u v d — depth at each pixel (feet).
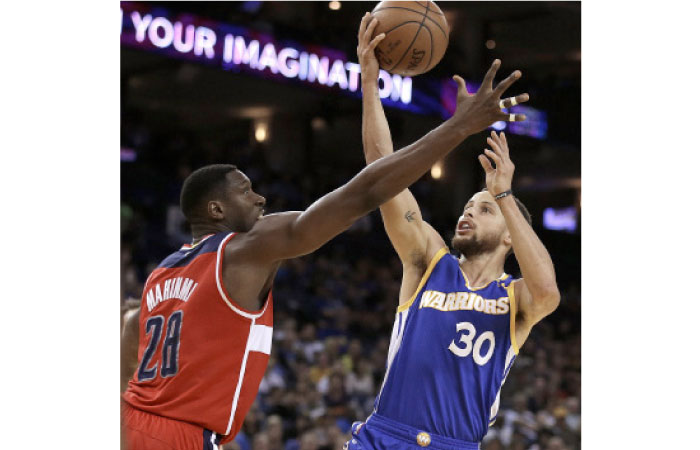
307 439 28.37
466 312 10.20
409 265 10.75
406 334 10.36
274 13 45.88
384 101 45.73
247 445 27.71
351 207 7.55
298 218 7.85
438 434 9.96
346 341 37.76
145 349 8.46
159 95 47.50
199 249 8.48
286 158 51.90
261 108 50.52
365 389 33.50
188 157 48.60
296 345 34.45
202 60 39.68
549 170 56.90
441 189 53.88
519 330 10.31
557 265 55.16
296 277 43.29
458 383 10.04
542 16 50.37
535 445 32.68
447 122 7.53
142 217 44.11
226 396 8.11
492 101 7.46
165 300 8.46
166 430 7.96
